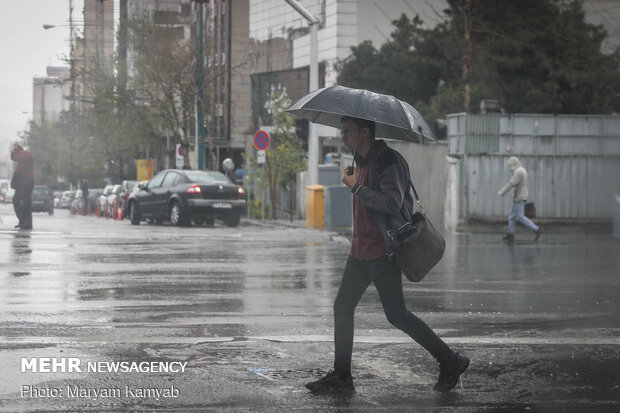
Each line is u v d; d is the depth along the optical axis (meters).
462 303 13.88
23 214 30.58
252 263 19.91
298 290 15.06
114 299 13.45
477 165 36.62
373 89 56.50
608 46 55.91
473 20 50.59
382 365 9.02
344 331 8.04
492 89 49.16
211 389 7.82
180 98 65.44
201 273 17.55
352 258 8.14
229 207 38.97
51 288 14.62
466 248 26.58
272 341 10.15
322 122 9.10
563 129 37.16
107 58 77.44
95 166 97.94
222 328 10.99
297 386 8.03
